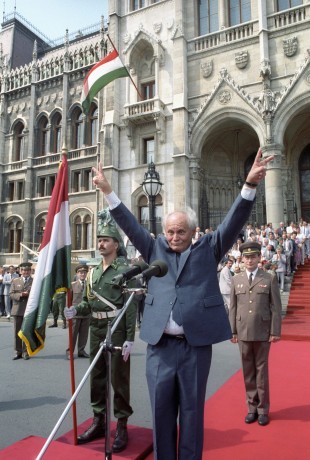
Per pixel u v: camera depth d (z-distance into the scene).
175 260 3.00
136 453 3.59
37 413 4.77
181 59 20.64
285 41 18.58
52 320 13.55
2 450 3.63
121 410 3.86
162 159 20.77
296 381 6.04
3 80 29.47
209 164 22.34
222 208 22.17
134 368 6.93
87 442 3.89
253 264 4.94
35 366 7.22
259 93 18.88
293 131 20.86
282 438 3.99
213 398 5.30
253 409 4.53
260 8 19.08
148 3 22.73
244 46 19.61
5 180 28.48
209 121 19.73
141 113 20.88
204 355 2.79
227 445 3.86
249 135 22.00
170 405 2.74
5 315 15.58
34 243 26.17
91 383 4.10
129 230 3.27
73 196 25.12
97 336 4.14
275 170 17.73
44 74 28.30
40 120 27.91
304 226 17.28
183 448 2.61
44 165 26.78
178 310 2.79
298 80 17.89
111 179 21.44
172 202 20.16
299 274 15.08
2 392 5.63
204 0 21.66
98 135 24.48
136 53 22.53
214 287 2.90
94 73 9.11
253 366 4.65
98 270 4.38
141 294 3.02
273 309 4.64
